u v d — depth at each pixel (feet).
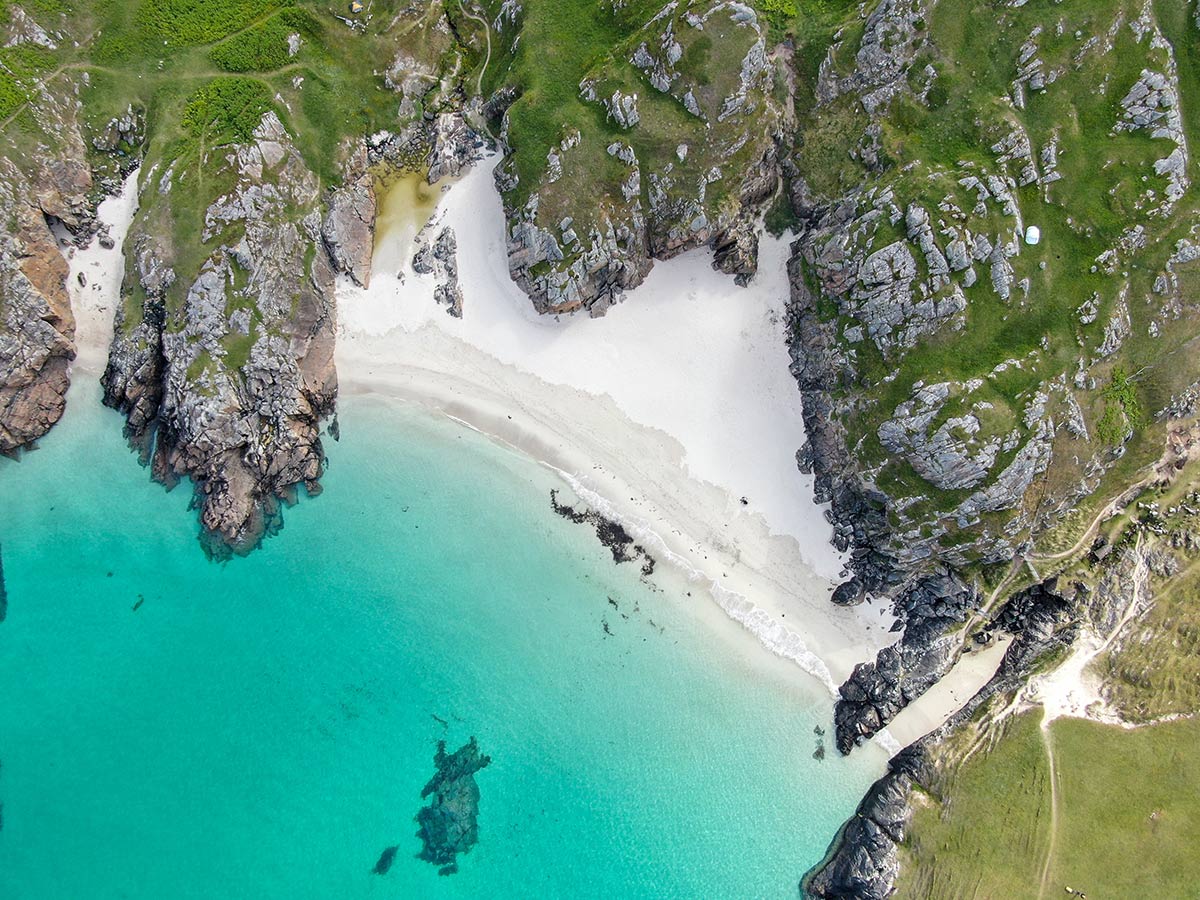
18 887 132.77
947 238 123.13
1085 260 123.03
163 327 137.28
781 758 138.00
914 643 136.26
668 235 138.72
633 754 137.90
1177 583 130.72
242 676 139.13
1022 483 123.85
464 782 137.28
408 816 136.26
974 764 131.54
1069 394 123.24
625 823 136.67
